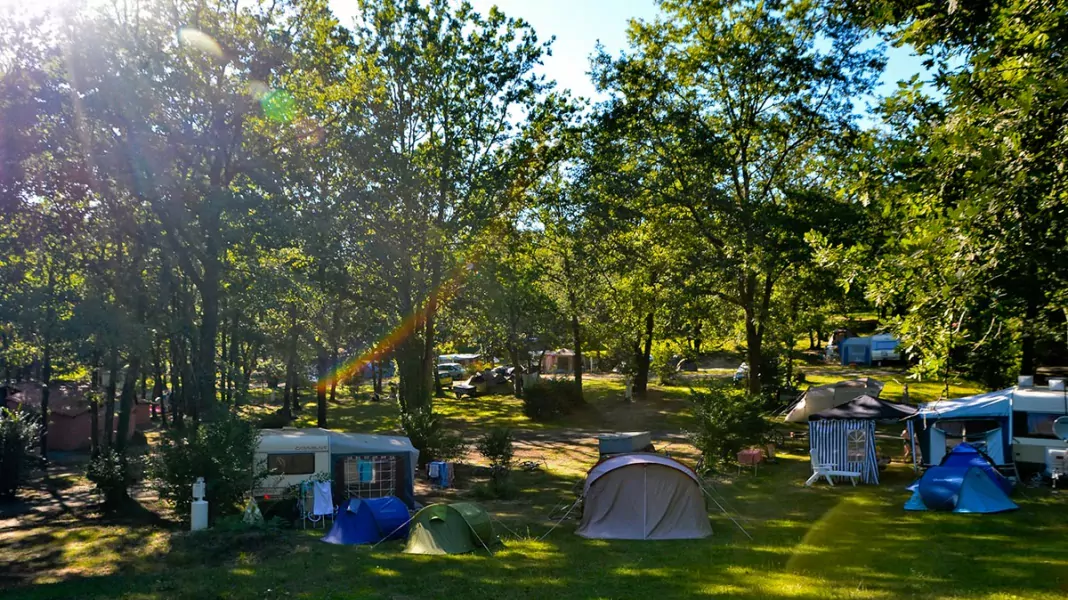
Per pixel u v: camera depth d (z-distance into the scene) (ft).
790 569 40.32
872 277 27.78
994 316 26.76
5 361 71.31
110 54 56.39
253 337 102.27
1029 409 66.49
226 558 46.14
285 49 68.54
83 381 109.09
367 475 62.34
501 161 88.94
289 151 72.08
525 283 100.22
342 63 78.95
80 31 55.77
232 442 56.13
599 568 41.81
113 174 59.16
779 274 85.25
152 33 62.23
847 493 64.23
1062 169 23.56
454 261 89.81
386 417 136.56
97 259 64.28
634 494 52.44
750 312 94.48
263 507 58.23
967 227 24.34
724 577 38.75
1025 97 23.94
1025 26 27.09
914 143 31.04
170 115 61.57
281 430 64.75
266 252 69.56
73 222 59.98
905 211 28.48
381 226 80.53
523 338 144.87
